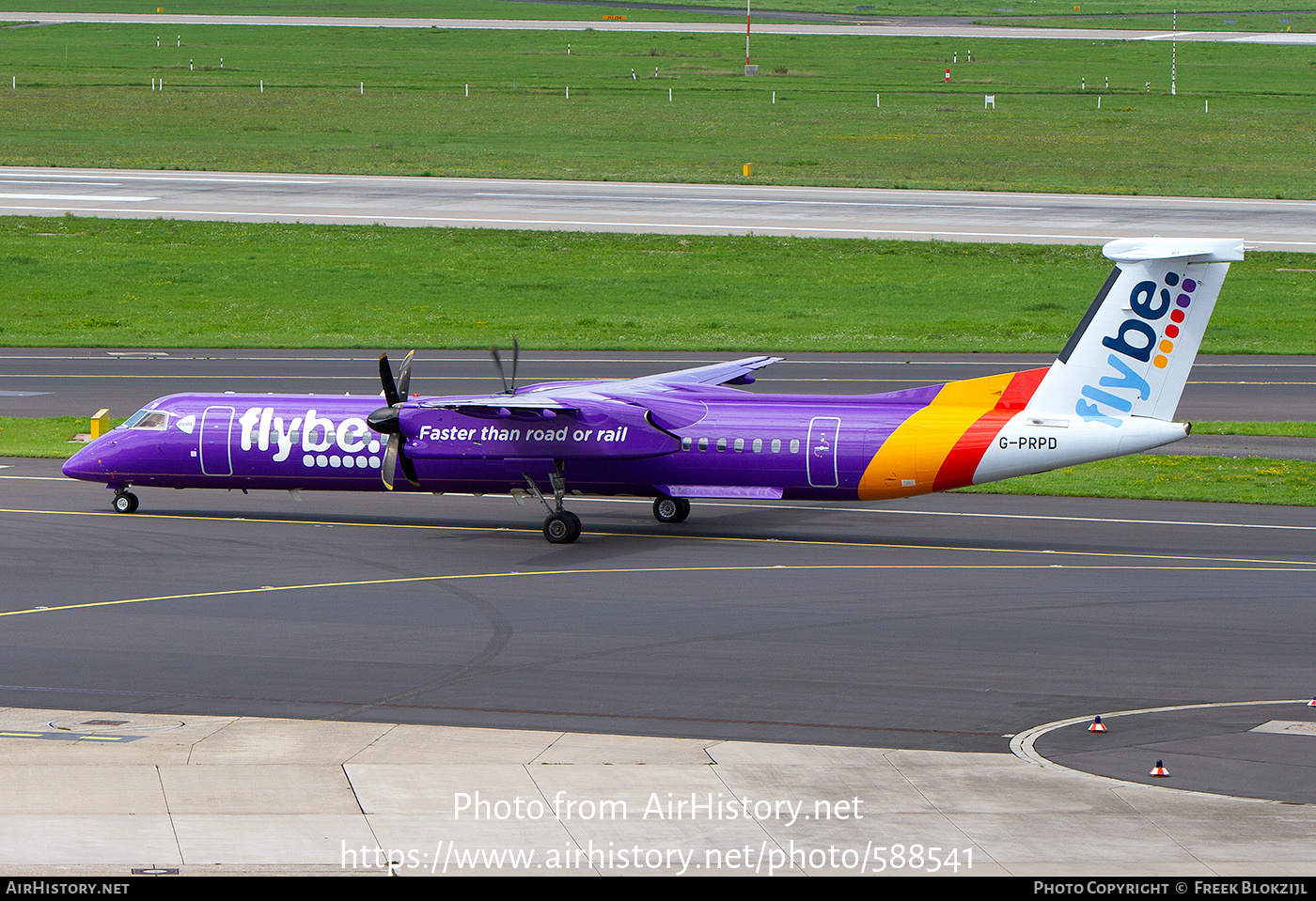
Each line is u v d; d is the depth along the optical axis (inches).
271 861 2151.8
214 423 5383.9
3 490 5826.8
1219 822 2314.2
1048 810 2374.5
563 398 4926.2
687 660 3417.8
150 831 2266.2
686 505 5354.3
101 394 7775.6
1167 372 4586.6
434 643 3575.3
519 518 5452.8
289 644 3565.5
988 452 4749.0
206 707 3014.3
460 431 5017.2
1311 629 3705.7
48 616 3841.0
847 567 4510.3
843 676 3267.7
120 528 5142.7
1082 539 4965.6
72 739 2753.4
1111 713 2979.8
